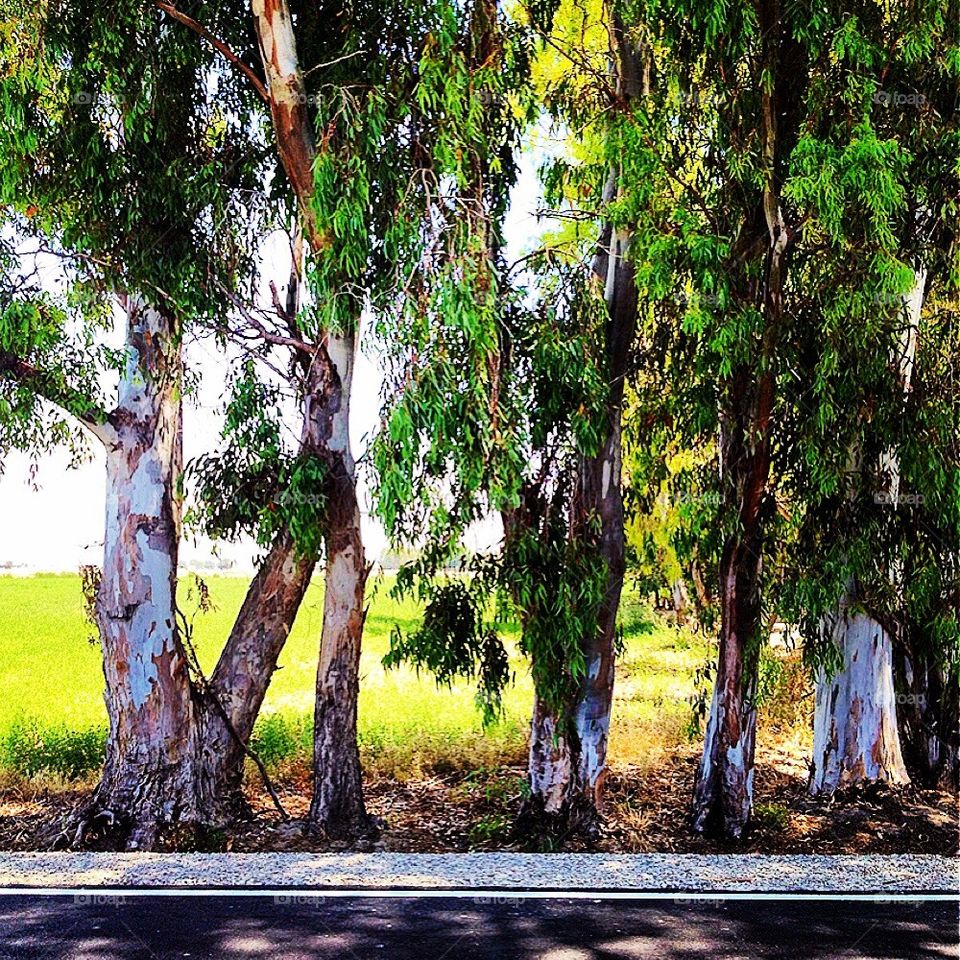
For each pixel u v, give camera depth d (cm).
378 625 2873
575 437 972
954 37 990
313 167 919
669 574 1266
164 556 1053
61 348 1008
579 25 1126
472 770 1323
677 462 1173
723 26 920
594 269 1023
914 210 1066
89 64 992
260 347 1034
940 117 1020
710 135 1000
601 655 1034
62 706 1798
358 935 656
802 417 1018
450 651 1021
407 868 818
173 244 1048
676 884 772
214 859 855
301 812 1146
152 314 1070
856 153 884
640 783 1249
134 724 1033
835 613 1216
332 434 1030
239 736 1091
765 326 970
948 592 1138
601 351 995
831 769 1222
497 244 987
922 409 1026
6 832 1070
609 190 1017
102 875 795
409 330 888
